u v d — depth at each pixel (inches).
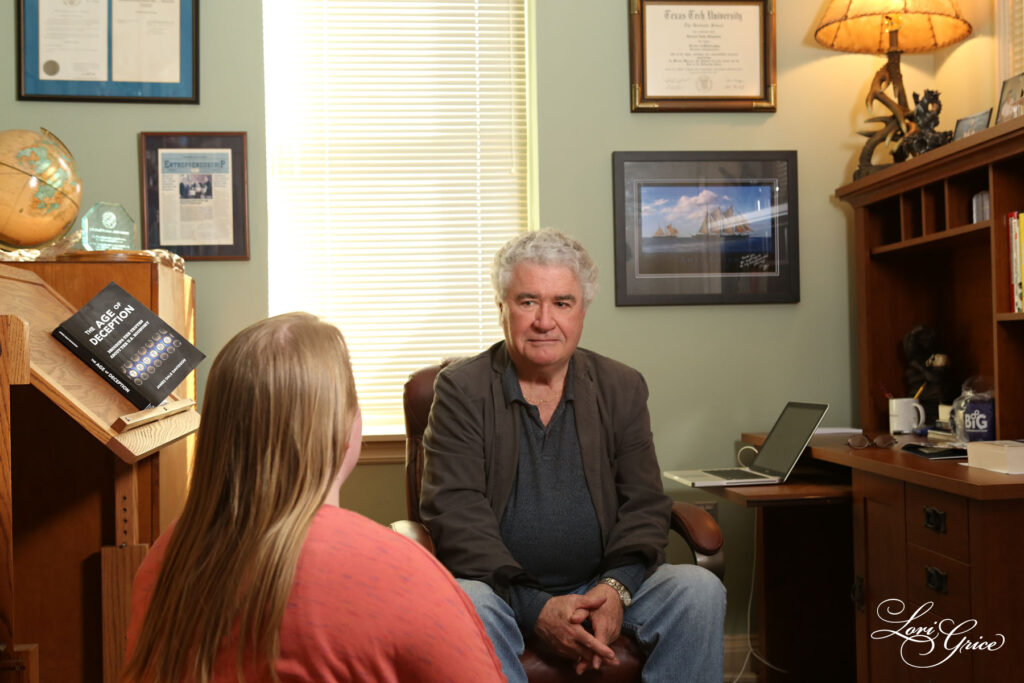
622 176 112.6
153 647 30.8
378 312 119.9
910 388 106.9
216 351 108.6
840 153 116.2
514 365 76.5
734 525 114.1
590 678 65.0
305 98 119.8
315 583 29.2
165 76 108.5
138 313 76.3
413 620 29.7
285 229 118.8
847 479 95.2
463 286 121.0
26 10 106.7
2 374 53.3
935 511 72.3
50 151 83.4
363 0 120.6
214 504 31.0
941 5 97.3
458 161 121.3
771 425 114.9
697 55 113.9
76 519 81.7
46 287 76.7
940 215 95.3
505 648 62.4
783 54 115.6
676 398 113.9
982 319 99.7
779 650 105.4
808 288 115.6
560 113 113.2
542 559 72.1
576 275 73.5
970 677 68.0
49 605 81.4
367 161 120.2
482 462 73.4
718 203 114.0
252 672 29.2
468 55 122.0
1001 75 98.7
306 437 31.0
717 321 114.4
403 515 112.8
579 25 113.4
